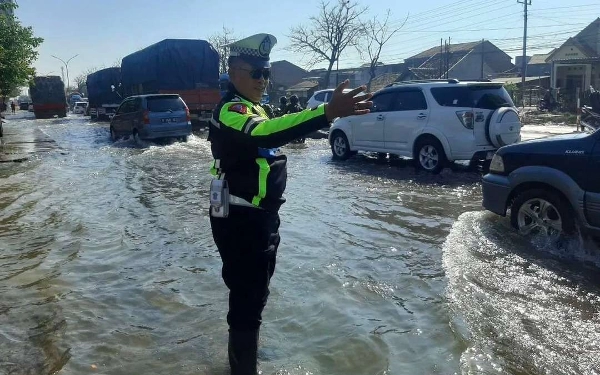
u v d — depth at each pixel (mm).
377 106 10953
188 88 21094
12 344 3371
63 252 5301
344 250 5156
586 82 40906
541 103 34938
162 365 3088
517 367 2973
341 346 3250
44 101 41781
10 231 6188
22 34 23891
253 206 2797
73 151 15047
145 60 21359
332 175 9859
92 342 3379
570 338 3328
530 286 4188
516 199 5594
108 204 7559
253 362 2902
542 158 5383
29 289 4324
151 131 15844
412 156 10234
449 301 3857
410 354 3137
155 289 4254
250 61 2803
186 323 3633
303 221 6348
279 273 4500
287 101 17422
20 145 17500
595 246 5102
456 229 5887
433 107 9820
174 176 9969
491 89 9773
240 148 2732
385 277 4398
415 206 7145
